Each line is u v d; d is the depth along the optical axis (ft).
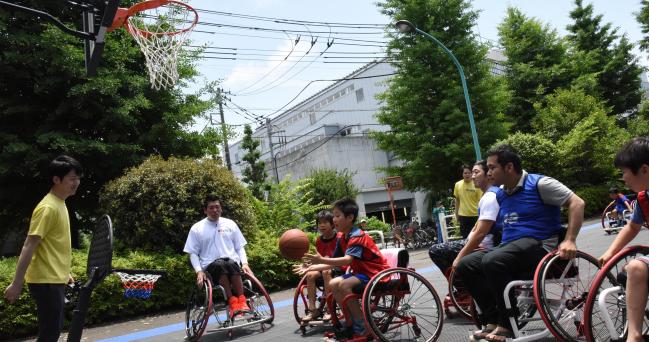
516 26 89.30
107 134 38.04
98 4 22.38
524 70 84.23
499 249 12.55
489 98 64.08
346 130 108.58
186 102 42.73
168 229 28.68
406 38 65.10
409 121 65.51
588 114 75.05
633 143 9.70
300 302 26.09
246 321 21.15
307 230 46.85
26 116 36.50
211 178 30.86
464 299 17.11
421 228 70.90
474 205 22.13
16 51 33.76
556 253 11.97
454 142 61.67
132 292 11.35
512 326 12.14
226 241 20.20
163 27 29.53
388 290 14.46
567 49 91.04
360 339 13.98
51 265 12.39
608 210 44.93
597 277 10.57
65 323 24.67
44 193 37.70
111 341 20.86
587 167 72.13
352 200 15.07
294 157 104.12
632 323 8.91
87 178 39.22
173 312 26.91
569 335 11.41
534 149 63.31
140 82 37.73
